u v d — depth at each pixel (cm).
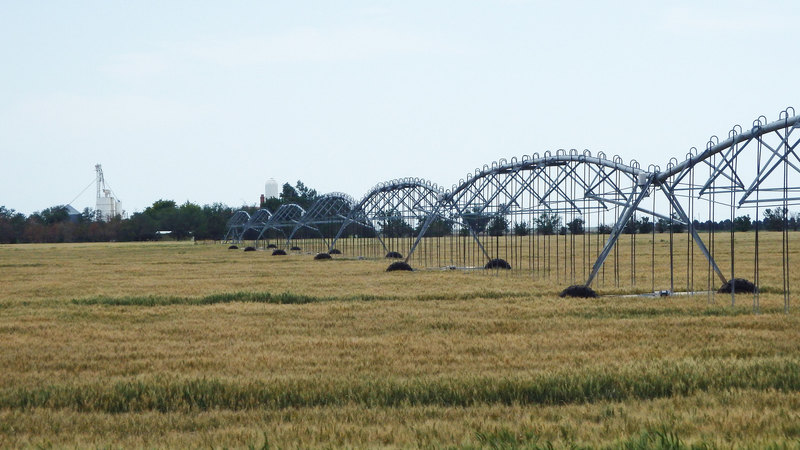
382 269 6141
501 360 2041
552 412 1467
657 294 3672
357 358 2111
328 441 1277
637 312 3030
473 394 1636
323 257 8188
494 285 4309
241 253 10938
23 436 1378
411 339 2438
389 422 1418
